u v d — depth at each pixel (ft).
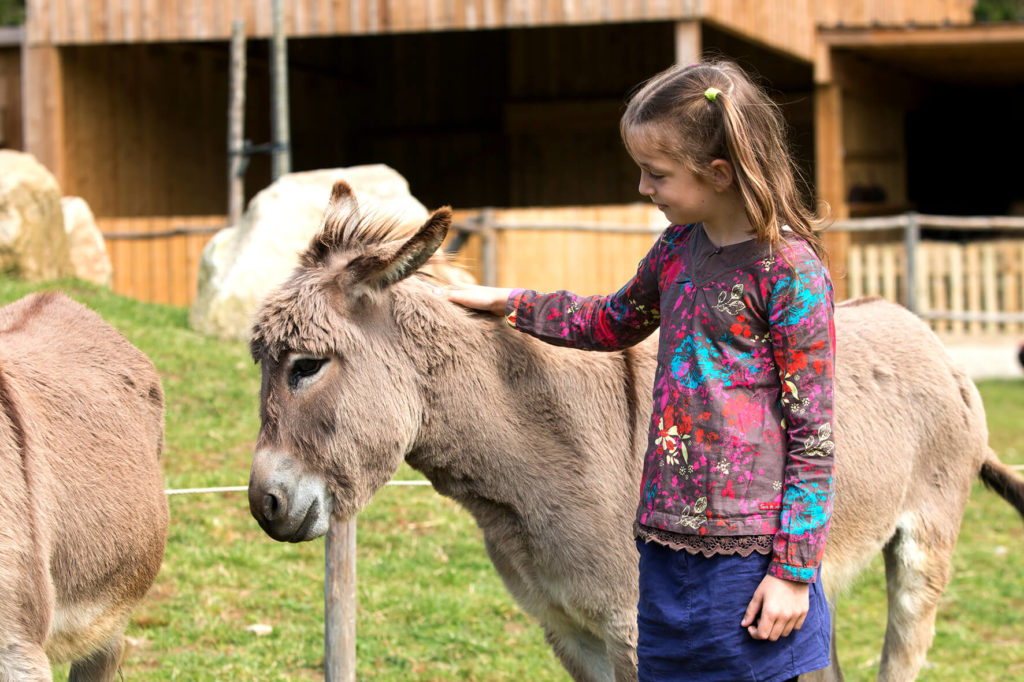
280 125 32.58
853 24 47.91
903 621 12.45
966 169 69.26
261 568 17.43
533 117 61.21
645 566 8.21
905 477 12.02
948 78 61.98
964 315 40.98
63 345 11.28
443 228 9.17
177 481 19.13
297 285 9.41
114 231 37.35
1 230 28.55
